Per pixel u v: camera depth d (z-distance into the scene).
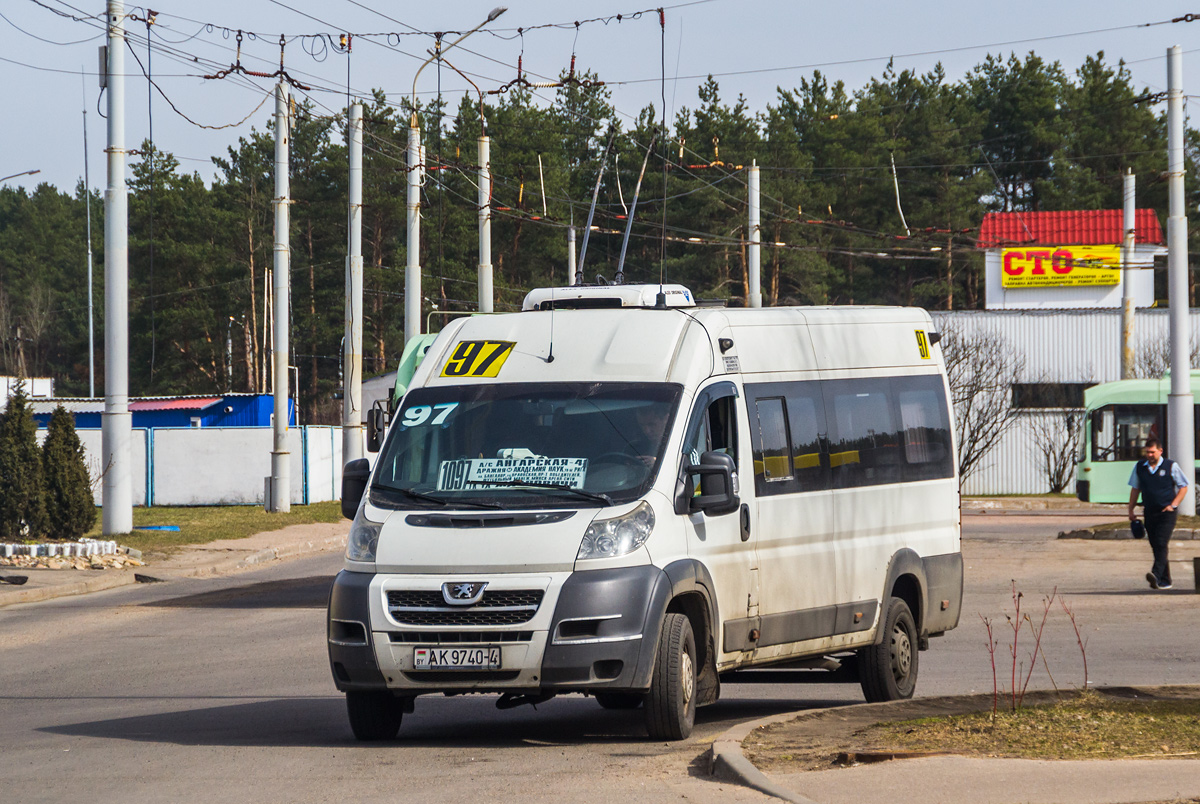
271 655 44.03
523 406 28.75
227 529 97.19
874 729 25.86
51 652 46.06
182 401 157.62
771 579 30.23
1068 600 56.50
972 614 52.47
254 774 24.78
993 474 159.00
